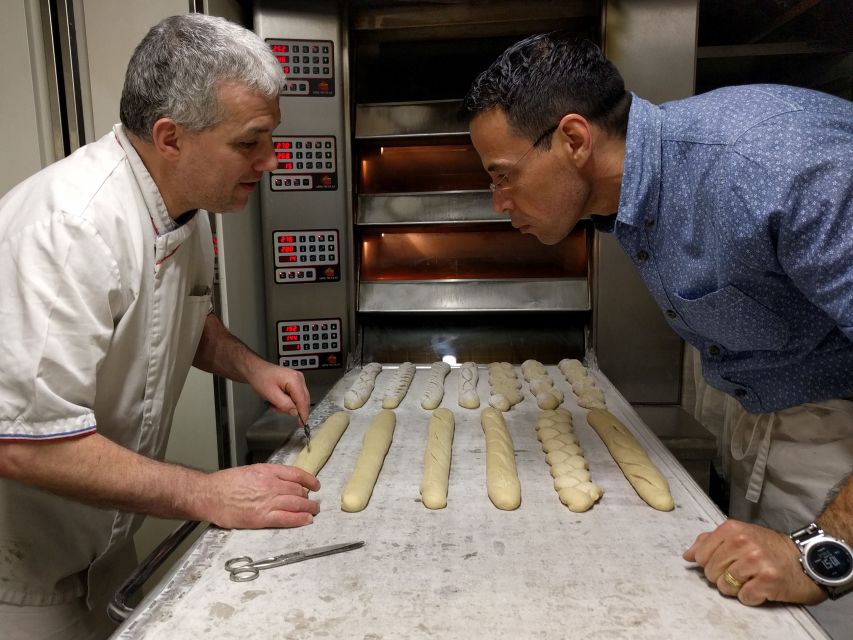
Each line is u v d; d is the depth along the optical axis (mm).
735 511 1778
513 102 1173
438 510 1306
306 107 2447
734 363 1386
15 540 1249
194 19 1133
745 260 1079
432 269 2707
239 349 1701
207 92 1077
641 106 1187
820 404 1374
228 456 2305
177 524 2217
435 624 918
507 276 2646
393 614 943
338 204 2529
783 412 1451
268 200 2490
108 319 1104
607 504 1325
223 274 2211
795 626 906
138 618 925
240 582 1026
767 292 1157
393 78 2682
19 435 1004
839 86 2543
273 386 1624
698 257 1182
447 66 2658
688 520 1245
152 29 1143
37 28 1904
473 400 2021
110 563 1550
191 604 966
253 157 1200
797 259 979
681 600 972
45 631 1334
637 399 2535
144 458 1143
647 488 1339
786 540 969
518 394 2080
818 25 2400
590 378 2260
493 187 1308
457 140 2615
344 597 987
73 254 1026
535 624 917
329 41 2408
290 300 2570
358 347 2635
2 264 1026
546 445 1622
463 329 2689
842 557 917
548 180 1230
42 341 991
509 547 1144
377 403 2062
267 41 2381
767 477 1535
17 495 1231
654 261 1265
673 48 2297
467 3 2404
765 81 2633
